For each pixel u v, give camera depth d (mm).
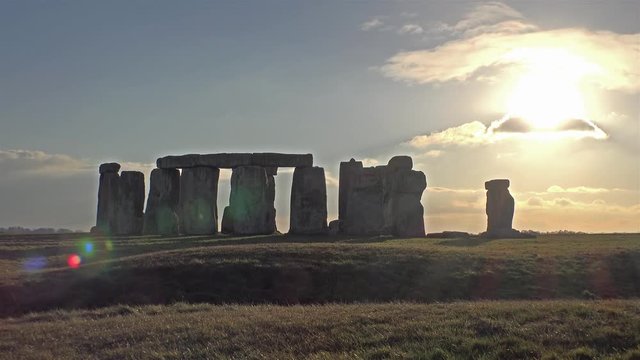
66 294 32219
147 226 58188
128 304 30469
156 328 21094
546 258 34562
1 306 31469
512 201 51344
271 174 57125
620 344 17641
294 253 35375
